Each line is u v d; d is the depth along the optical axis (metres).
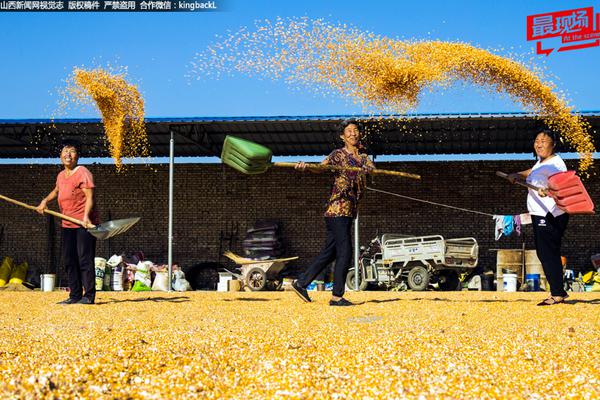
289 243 21.47
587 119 15.82
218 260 21.56
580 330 5.21
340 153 7.45
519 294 12.05
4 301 9.12
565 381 3.37
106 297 10.24
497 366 3.72
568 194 7.02
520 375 3.51
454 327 5.33
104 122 15.36
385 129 17.52
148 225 21.88
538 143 7.39
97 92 14.73
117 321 6.02
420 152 20.30
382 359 3.88
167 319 6.17
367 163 7.48
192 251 21.73
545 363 3.83
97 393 3.11
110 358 3.90
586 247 20.27
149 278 18.33
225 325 5.61
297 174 21.69
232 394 3.15
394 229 21.08
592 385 3.29
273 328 5.35
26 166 22.12
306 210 21.55
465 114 15.84
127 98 15.22
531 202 7.36
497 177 20.91
